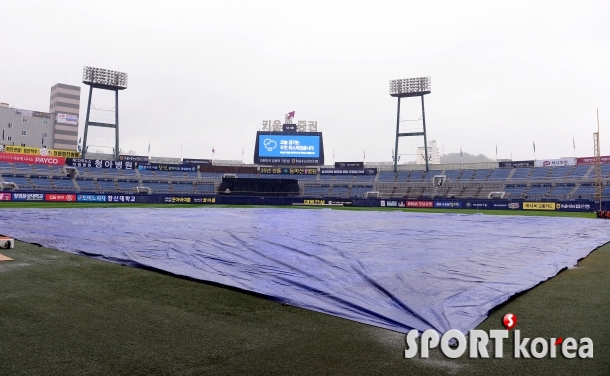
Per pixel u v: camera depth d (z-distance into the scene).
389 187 60.22
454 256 9.62
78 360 3.76
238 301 5.87
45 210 28.17
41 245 11.25
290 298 5.86
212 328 4.68
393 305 5.53
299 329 4.68
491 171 58.06
